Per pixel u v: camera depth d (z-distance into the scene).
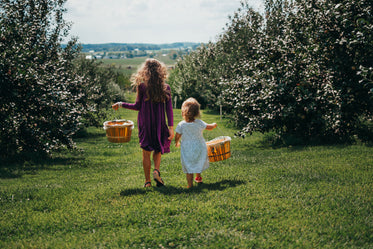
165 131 5.32
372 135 9.36
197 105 5.24
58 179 7.43
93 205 4.60
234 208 4.14
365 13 8.57
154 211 4.15
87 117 16.91
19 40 11.02
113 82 44.56
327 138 10.27
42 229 3.88
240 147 11.52
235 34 19.44
